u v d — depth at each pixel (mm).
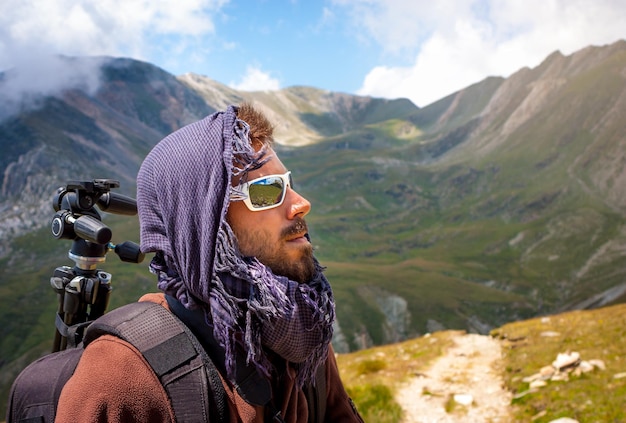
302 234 1233
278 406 1220
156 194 1209
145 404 1017
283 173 1212
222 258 1098
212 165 1145
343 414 1547
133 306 1166
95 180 1454
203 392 1054
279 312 1085
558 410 8953
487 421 9836
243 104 1270
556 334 14766
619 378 9586
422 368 14914
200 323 1181
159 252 1244
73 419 1000
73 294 1418
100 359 1053
